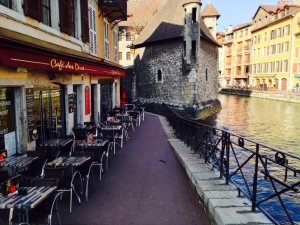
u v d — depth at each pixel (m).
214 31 36.41
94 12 10.85
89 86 10.18
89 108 10.13
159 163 7.10
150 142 9.69
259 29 49.69
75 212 4.38
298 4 43.59
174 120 12.02
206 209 4.29
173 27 24.70
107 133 8.16
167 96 25.09
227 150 4.86
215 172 5.56
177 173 6.32
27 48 4.70
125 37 37.81
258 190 8.98
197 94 23.69
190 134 8.06
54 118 7.43
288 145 15.73
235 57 61.31
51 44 6.74
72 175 4.55
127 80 31.88
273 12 45.62
